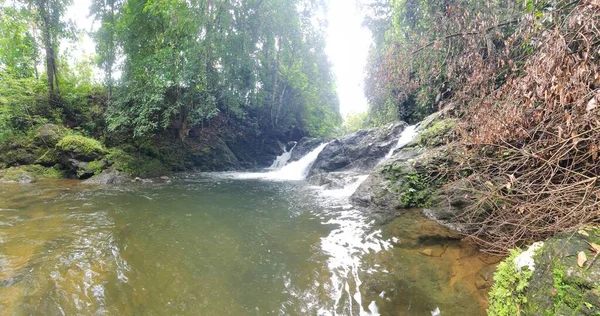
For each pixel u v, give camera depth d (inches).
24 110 442.3
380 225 195.2
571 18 100.4
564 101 98.0
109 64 512.4
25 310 100.7
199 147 594.9
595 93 90.7
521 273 89.9
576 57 97.7
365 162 410.6
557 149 108.0
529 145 120.5
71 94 509.4
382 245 162.6
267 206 263.0
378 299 113.0
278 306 111.1
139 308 107.3
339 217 219.8
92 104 534.6
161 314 104.5
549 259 83.3
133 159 452.8
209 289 122.4
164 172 485.4
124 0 521.3
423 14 237.9
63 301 107.7
